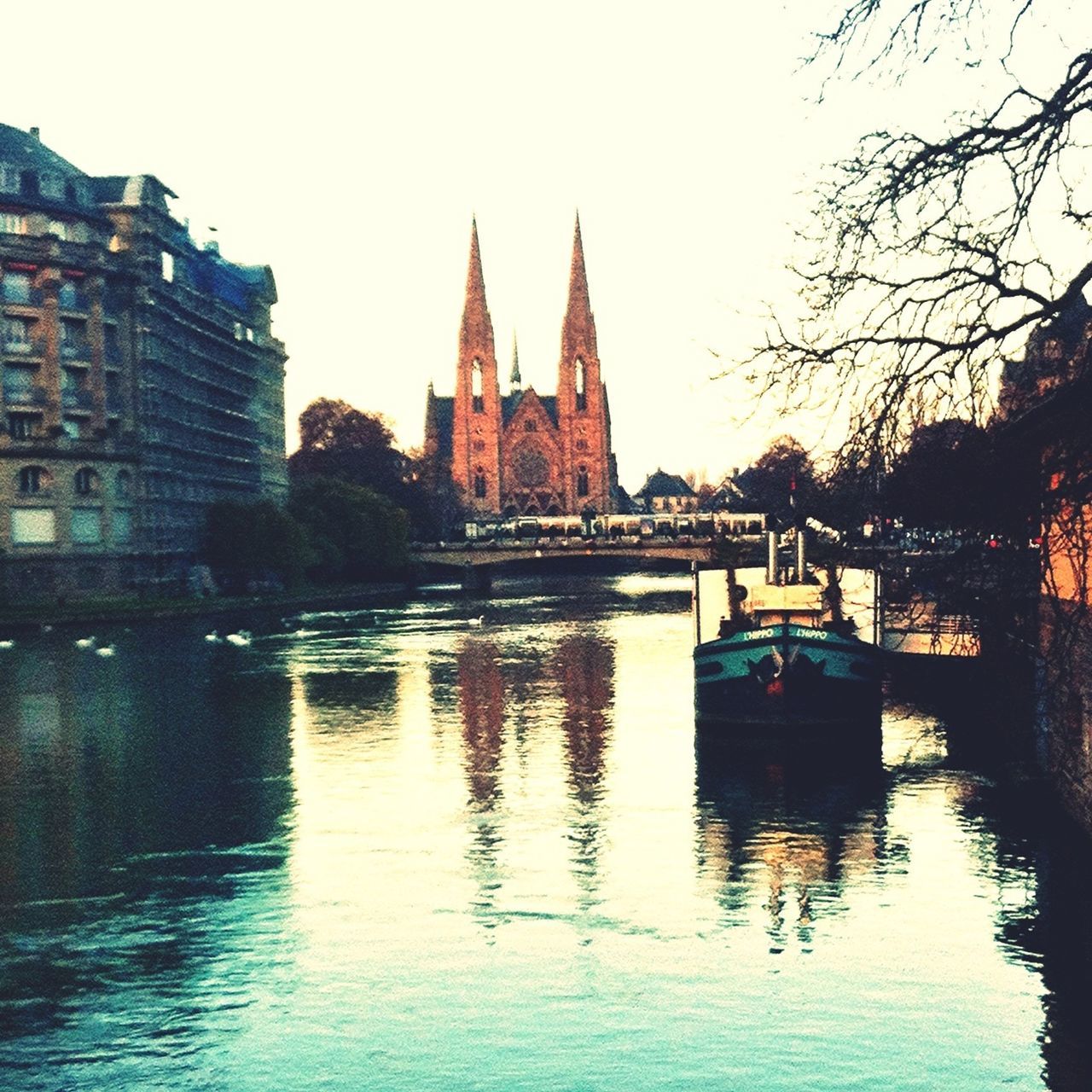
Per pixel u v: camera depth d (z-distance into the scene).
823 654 58.19
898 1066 24.98
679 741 59.16
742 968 30.09
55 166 141.38
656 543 185.38
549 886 36.94
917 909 33.81
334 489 185.50
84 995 29.48
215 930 33.72
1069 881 35.75
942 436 14.20
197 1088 24.86
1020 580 13.73
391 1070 25.33
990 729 56.38
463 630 121.56
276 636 116.56
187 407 168.62
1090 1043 25.77
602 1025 27.14
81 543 137.50
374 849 41.31
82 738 63.78
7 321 133.25
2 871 39.72
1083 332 13.91
